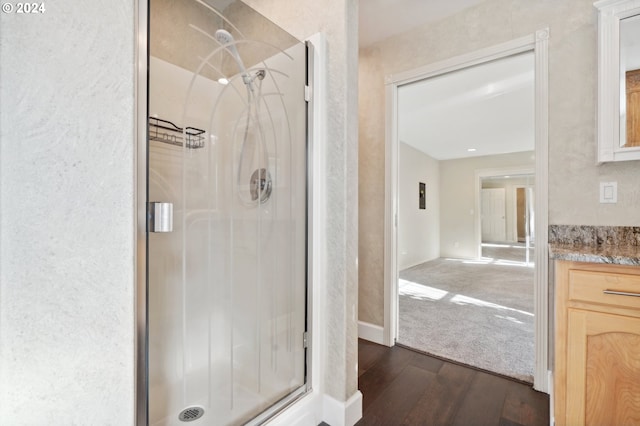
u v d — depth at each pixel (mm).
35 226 697
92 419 776
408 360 2100
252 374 1548
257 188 1591
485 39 1950
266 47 1562
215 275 1552
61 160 726
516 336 2492
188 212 1457
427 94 3346
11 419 677
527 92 3293
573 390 1250
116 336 814
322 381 1503
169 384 1377
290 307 1546
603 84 1502
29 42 686
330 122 1511
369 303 2473
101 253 788
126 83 832
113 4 810
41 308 706
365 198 2516
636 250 1327
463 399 1651
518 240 6359
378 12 2072
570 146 1649
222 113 1532
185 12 1375
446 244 7184
